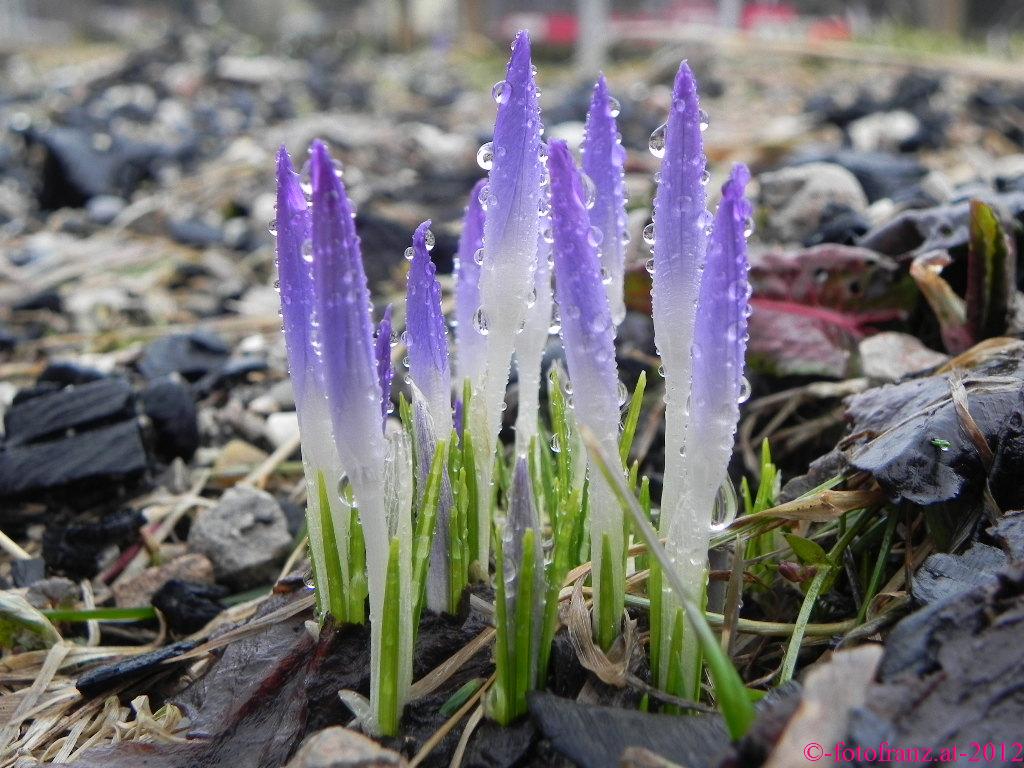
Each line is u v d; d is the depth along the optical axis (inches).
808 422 8.4
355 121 29.1
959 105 23.2
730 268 4.3
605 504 4.9
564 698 4.9
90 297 14.6
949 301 8.2
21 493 8.7
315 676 5.3
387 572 4.6
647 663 5.3
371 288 13.6
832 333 8.8
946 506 5.8
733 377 4.4
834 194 11.8
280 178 4.9
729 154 18.3
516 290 5.2
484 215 5.7
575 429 5.4
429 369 5.5
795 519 5.9
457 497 5.4
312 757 4.4
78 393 9.6
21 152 23.5
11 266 16.3
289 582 6.3
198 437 9.9
